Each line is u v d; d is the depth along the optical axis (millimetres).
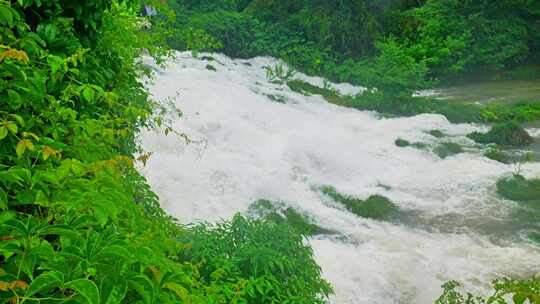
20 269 1457
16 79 2059
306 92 13906
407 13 20359
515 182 8203
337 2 18969
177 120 9133
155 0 5480
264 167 8289
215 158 8180
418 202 7785
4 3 2141
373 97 13578
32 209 2049
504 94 15438
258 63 17250
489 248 6422
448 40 18109
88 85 2508
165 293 1657
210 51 16984
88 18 3340
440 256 6207
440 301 4320
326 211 7465
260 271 3527
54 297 1508
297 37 18688
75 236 1591
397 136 10469
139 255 1621
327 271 5750
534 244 6504
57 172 1842
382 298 5488
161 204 6762
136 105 4152
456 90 16656
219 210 7055
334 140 9828
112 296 1450
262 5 20469
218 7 20406
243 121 9906
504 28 19125
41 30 2781
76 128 2391
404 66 14492
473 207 7566
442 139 10586
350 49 18266
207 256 3400
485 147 10234
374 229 7008
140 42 5223
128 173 3350
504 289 2008
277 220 7055
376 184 8430
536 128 11711
